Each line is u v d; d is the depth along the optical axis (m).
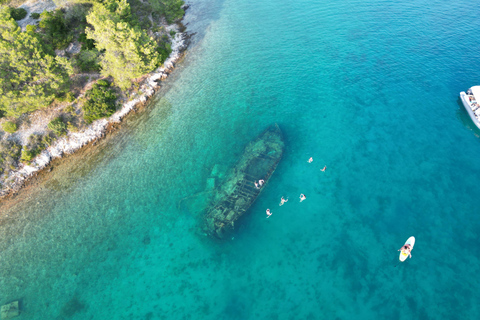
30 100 41.34
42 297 31.81
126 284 32.38
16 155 43.03
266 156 40.78
